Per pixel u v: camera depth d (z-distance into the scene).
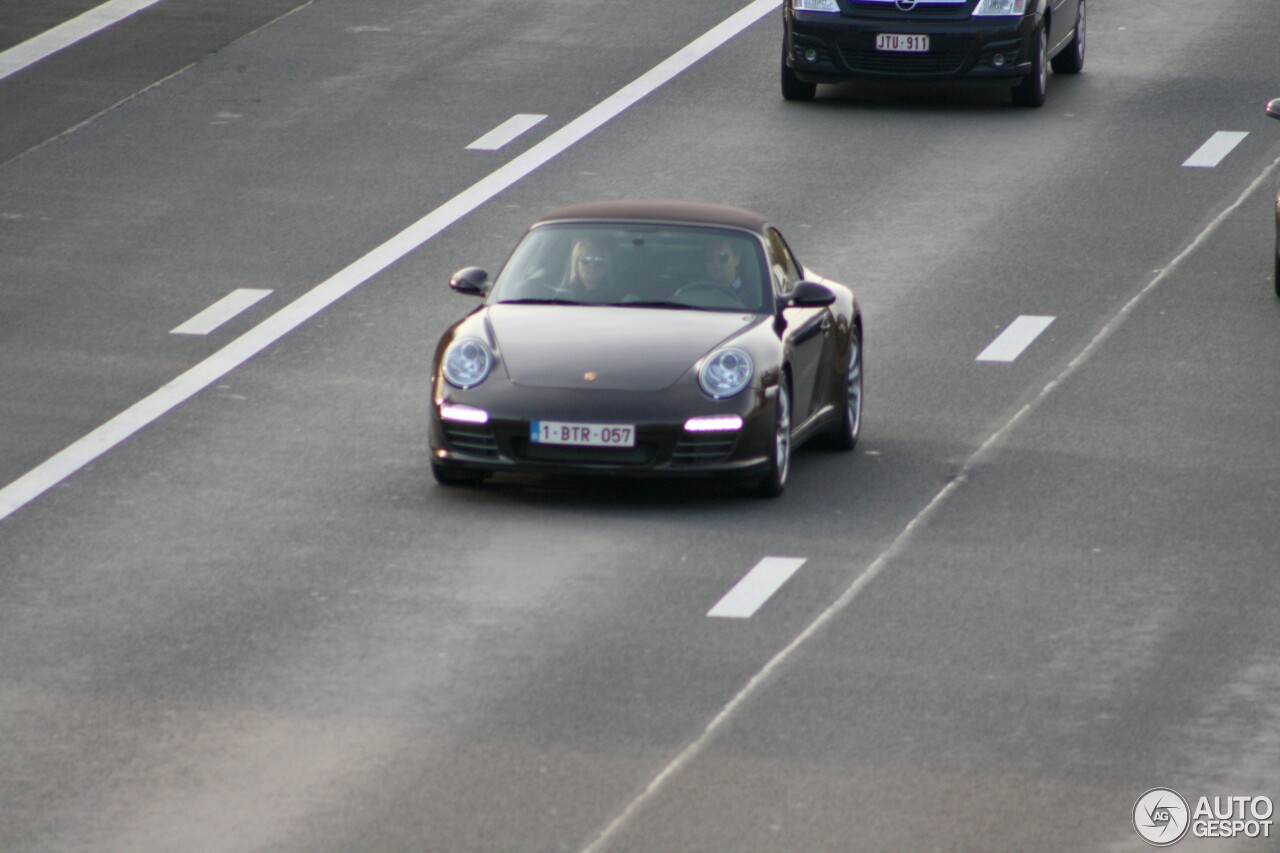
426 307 65.38
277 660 37.00
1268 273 69.44
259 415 54.50
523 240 50.94
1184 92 93.62
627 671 36.41
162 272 69.00
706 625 38.81
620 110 89.81
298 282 68.00
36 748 33.03
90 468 49.88
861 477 49.44
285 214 75.75
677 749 32.91
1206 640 38.19
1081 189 79.00
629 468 45.91
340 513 46.12
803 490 48.25
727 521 45.59
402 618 39.22
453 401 46.59
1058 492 48.06
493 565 42.44
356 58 98.06
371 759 32.56
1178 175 81.00
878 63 89.38
